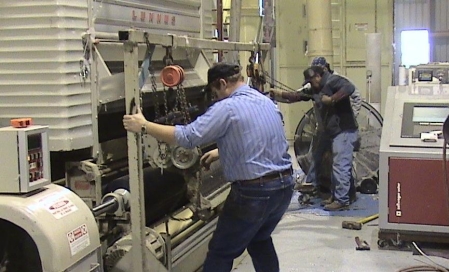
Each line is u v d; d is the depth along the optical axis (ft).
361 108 20.40
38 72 9.64
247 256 14.23
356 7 30.53
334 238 15.70
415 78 17.69
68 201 7.67
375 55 23.62
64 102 9.58
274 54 31.07
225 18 23.81
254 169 9.48
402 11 35.32
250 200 9.55
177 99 10.91
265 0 23.09
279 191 9.71
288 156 10.18
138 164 9.29
